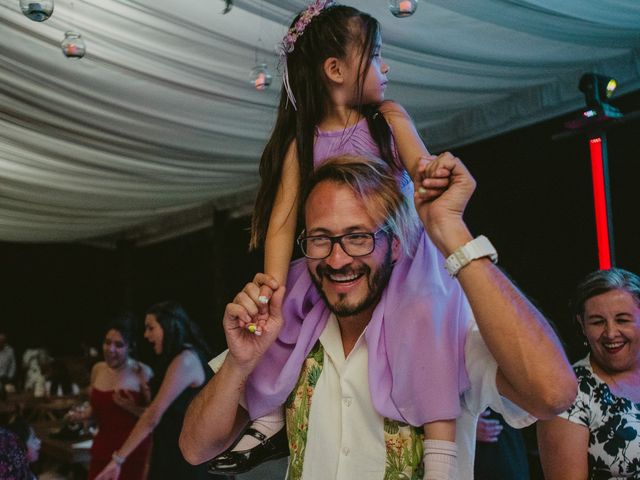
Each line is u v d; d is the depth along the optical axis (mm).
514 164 6863
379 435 1301
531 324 1113
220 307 9922
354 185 1283
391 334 1286
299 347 1382
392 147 1448
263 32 3953
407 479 1276
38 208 8648
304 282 1464
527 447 4523
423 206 1192
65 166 6738
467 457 1325
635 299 2273
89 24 4008
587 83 3740
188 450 1431
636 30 4605
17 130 5762
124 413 4395
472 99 5730
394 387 1261
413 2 2385
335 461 1341
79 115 5398
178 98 5055
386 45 4215
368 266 1286
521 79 5324
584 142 6266
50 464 6910
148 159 6586
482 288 1117
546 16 4039
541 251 6703
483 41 4348
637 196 5898
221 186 8281
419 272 1336
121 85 4816
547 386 1090
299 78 1499
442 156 1168
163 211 9719
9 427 3672
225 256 9844
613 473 2223
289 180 1480
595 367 2330
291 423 1412
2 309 14086
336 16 1481
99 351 14398
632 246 5969
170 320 4020
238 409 1480
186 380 3898
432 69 4723
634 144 5859
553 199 6570
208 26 3949
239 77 4660
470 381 1270
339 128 1478
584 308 2330
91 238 12977
